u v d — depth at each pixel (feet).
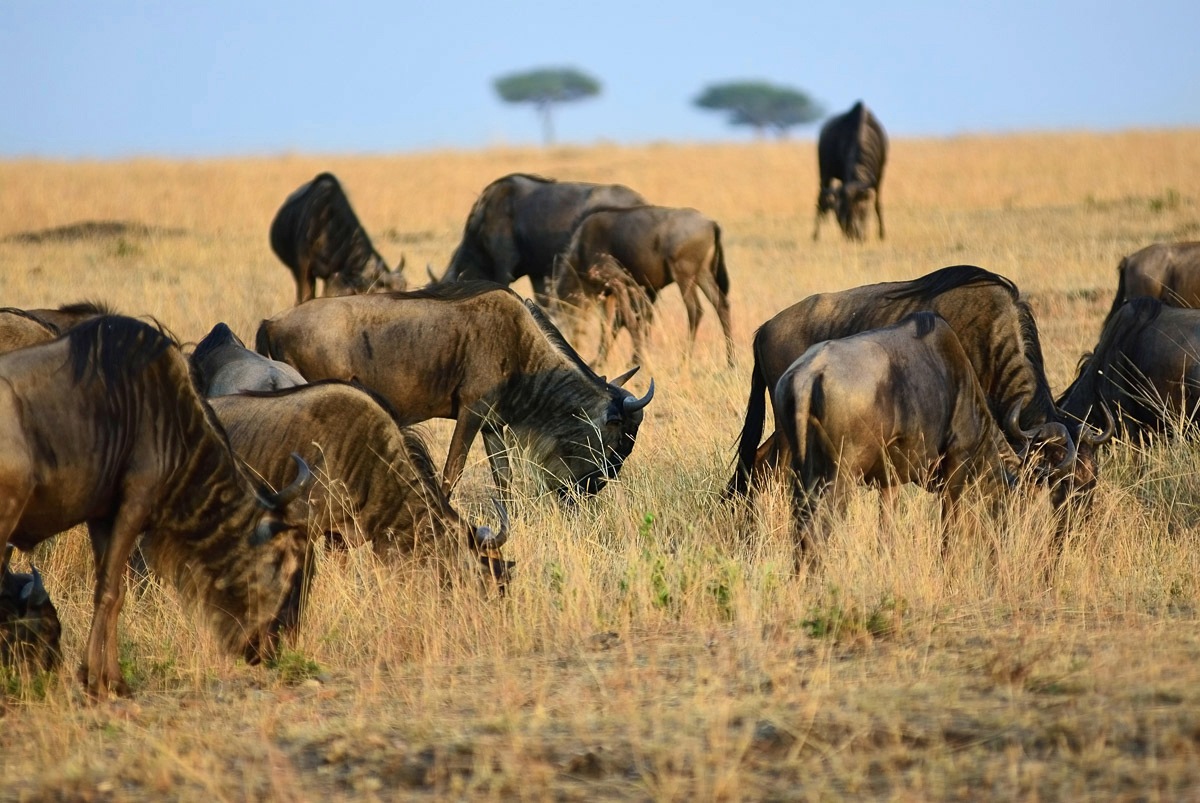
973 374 78.48
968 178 341.21
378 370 97.19
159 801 50.19
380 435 77.15
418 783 50.08
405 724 55.77
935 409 75.72
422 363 97.71
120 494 63.77
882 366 73.67
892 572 72.79
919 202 301.43
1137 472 93.30
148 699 64.69
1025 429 85.35
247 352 89.97
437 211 318.45
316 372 96.78
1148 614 67.92
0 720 61.87
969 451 78.13
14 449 58.59
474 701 58.65
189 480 66.39
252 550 68.39
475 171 419.74
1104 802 44.39
